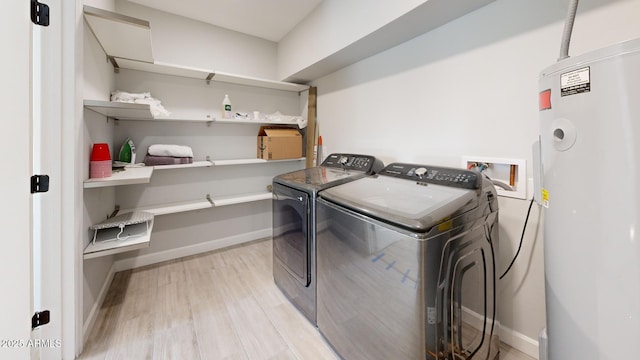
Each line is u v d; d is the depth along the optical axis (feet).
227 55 9.31
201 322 5.64
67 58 4.36
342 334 4.58
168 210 7.87
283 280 6.68
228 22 8.80
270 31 9.43
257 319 5.75
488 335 4.39
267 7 7.86
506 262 4.91
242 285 7.16
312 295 5.49
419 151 6.31
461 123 5.43
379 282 3.80
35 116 4.18
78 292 4.68
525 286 4.69
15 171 3.32
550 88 2.79
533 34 4.36
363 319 4.12
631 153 2.15
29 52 3.46
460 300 3.75
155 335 5.23
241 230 10.25
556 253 2.81
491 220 4.35
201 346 4.95
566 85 2.56
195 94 8.80
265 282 7.32
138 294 6.70
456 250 3.59
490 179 4.98
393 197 4.28
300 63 8.80
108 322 5.60
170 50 8.25
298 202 5.74
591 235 2.43
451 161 5.65
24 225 3.47
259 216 10.67
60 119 4.35
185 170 8.88
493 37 4.84
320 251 5.13
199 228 9.32
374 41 6.46
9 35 3.16
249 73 9.82
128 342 5.03
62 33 4.31
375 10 5.83
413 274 3.31
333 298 4.79
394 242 3.53
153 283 7.25
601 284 2.38
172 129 8.48
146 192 8.23
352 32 6.52
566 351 2.76
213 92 9.13
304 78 9.83
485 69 4.99
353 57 7.59
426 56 6.03
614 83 2.20
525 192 4.57
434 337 3.39
